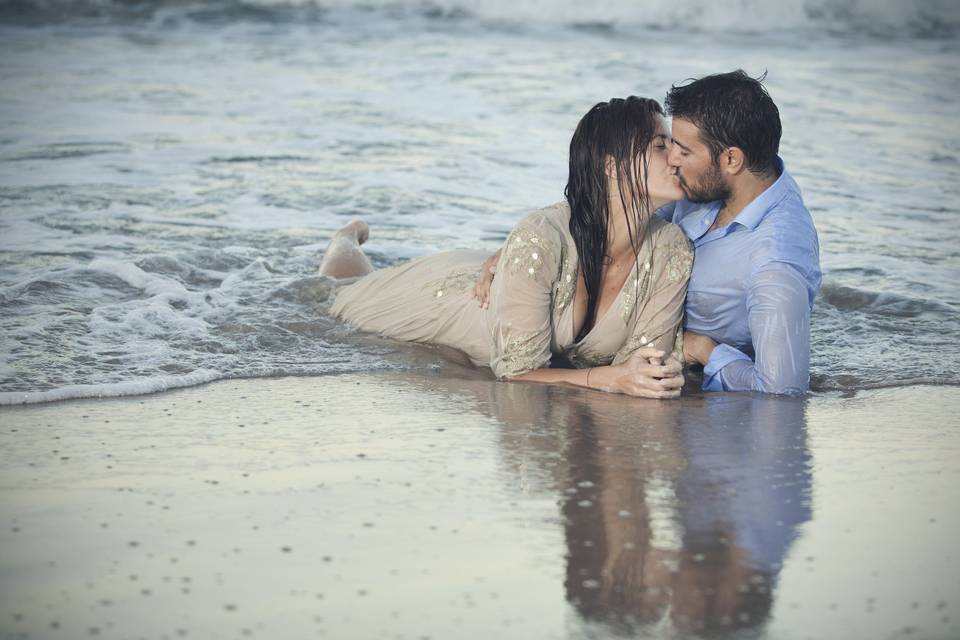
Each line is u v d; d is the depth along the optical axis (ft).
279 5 55.93
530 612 7.18
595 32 53.06
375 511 8.82
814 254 13.00
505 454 10.29
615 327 12.87
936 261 19.58
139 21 52.42
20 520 8.59
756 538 8.39
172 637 6.82
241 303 16.14
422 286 14.76
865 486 9.57
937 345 15.02
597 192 12.25
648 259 12.71
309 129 30.76
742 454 10.41
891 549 8.22
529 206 23.20
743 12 55.72
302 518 8.67
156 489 9.29
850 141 30.94
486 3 55.31
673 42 50.96
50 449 10.32
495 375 13.44
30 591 7.41
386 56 44.42
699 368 14.35
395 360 14.02
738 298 13.14
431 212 22.50
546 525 8.58
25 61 41.68
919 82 41.39
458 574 7.71
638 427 11.28
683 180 12.70
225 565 7.82
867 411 12.06
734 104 12.27
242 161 26.76
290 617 7.07
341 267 17.06
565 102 35.24
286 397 12.26
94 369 13.08
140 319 15.11
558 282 12.80
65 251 18.81
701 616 7.16
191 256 18.49
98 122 31.24
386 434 10.87
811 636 6.93
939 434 11.16
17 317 15.02
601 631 6.95
